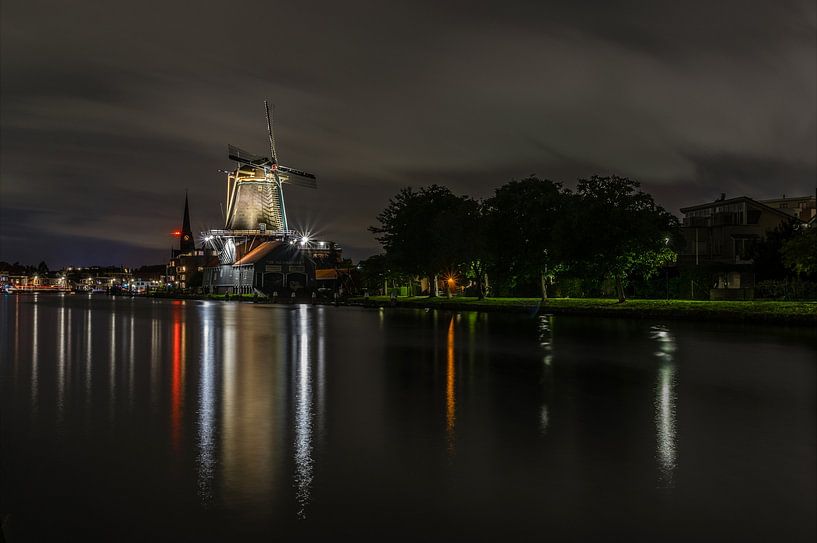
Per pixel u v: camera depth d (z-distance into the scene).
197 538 7.01
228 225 141.25
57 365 22.12
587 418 12.79
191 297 149.50
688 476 9.02
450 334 34.38
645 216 51.22
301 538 6.98
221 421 12.67
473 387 16.69
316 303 98.19
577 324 41.62
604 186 52.97
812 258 42.00
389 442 10.91
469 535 7.06
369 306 82.25
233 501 8.07
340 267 135.75
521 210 60.22
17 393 16.16
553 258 57.75
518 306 57.56
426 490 8.45
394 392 15.98
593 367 20.53
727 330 35.31
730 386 16.69
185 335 35.62
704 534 7.12
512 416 13.01
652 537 7.04
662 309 45.09
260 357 24.06
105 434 11.62
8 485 8.76
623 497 8.20
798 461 9.73
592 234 52.12
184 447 10.66
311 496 8.23
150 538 7.01
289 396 15.47
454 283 92.12
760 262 59.59
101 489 8.57
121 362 22.84
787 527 7.31
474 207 72.94
